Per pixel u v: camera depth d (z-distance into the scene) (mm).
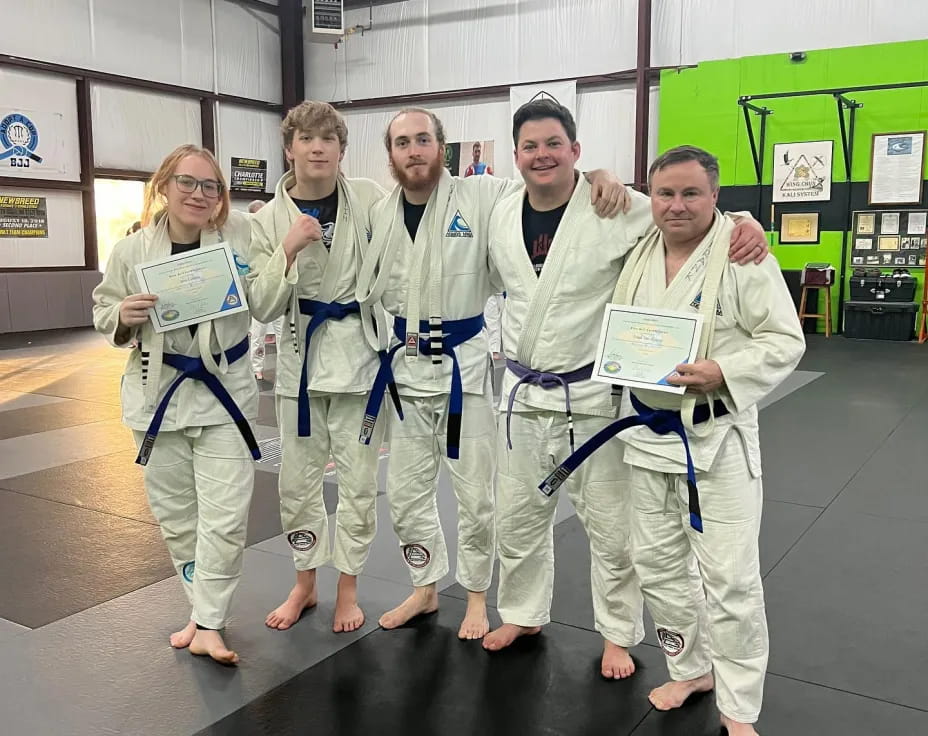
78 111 11922
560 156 2283
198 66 13523
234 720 2260
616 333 2104
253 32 14391
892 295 10188
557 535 3662
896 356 8898
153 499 2629
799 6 10836
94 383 7633
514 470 2521
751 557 2076
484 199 2613
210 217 2568
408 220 2652
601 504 2416
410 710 2307
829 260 10875
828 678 2434
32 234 11562
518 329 2457
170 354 2525
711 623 2121
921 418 5883
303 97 14969
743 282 1997
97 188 12461
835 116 10625
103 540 3650
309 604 2963
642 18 11594
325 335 2697
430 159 2490
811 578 3154
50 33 11461
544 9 12578
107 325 2537
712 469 2057
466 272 2611
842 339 10422
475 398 2678
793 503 4055
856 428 5617
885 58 10289
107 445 5344
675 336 2039
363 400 2738
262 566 3354
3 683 2453
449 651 2643
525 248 2430
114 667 2547
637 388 2133
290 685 2441
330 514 3957
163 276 2439
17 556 3465
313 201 2693
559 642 2691
